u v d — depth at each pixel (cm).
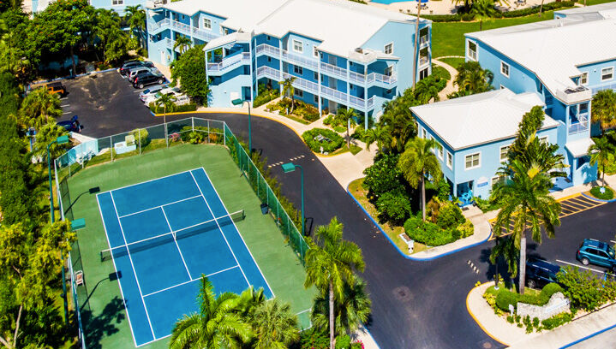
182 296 6147
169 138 8444
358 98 8450
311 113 9019
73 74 10394
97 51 10788
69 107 9500
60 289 6194
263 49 9356
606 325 5619
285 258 6562
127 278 6375
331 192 7500
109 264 6556
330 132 8431
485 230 6756
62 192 7569
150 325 5847
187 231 6969
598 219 6838
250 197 7450
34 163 8031
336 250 4931
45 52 10200
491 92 7644
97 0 11094
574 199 7162
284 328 4853
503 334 5609
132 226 7062
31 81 10225
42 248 5281
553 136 7150
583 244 6312
